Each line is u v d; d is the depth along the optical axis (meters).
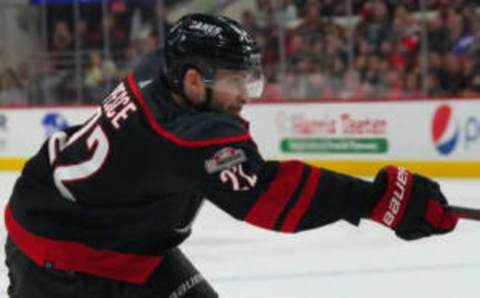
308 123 21.41
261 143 21.98
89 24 26.28
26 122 24.27
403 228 3.86
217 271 10.79
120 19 25.95
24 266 4.30
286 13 24.44
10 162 24.47
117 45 25.97
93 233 4.08
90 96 25.81
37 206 4.20
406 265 10.90
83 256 4.10
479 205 15.70
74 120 23.94
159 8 25.58
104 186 3.98
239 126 3.83
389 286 9.77
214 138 3.74
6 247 4.50
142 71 4.20
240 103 4.09
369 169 20.84
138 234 4.09
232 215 3.91
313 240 12.71
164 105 3.95
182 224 4.32
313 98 23.12
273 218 3.83
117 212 4.04
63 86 26.14
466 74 21.62
